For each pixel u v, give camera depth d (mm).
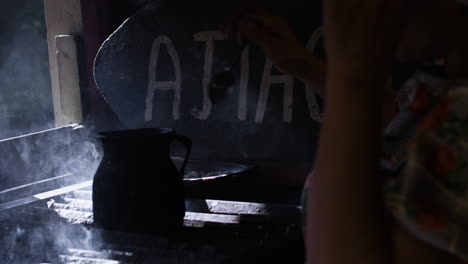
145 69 2562
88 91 2844
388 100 1036
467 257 634
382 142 772
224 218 1925
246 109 2443
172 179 1768
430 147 654
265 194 2346
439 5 691
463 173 635
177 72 2520
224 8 2410
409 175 654
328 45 663
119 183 1708
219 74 1585
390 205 658
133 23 2547
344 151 649
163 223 1741
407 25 714
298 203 2193
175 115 2549
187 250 1649
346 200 647
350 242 644
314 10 2305
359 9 632
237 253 1569
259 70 2406
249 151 2467
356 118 647
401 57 753
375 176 658
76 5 2797
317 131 2359
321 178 667
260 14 1229
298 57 1227
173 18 2494
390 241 667
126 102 2613
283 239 1654
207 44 2457
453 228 633
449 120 651
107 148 1729
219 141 2504
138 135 1700
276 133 2418
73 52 2809
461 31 696
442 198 642
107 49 2592
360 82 645
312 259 683
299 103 2373
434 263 652
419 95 761
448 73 728
